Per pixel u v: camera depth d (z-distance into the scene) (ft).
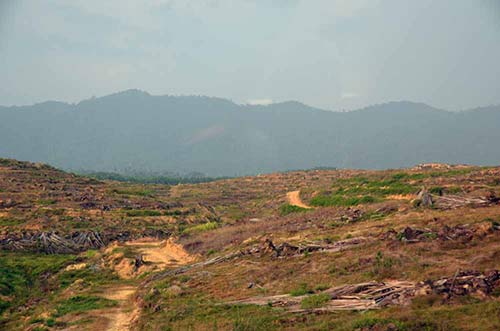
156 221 276.00
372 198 240.94
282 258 115.55
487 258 79.46
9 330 96.94
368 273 83.92
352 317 63.00
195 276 116.37
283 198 373.61
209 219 299.99
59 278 155.43
